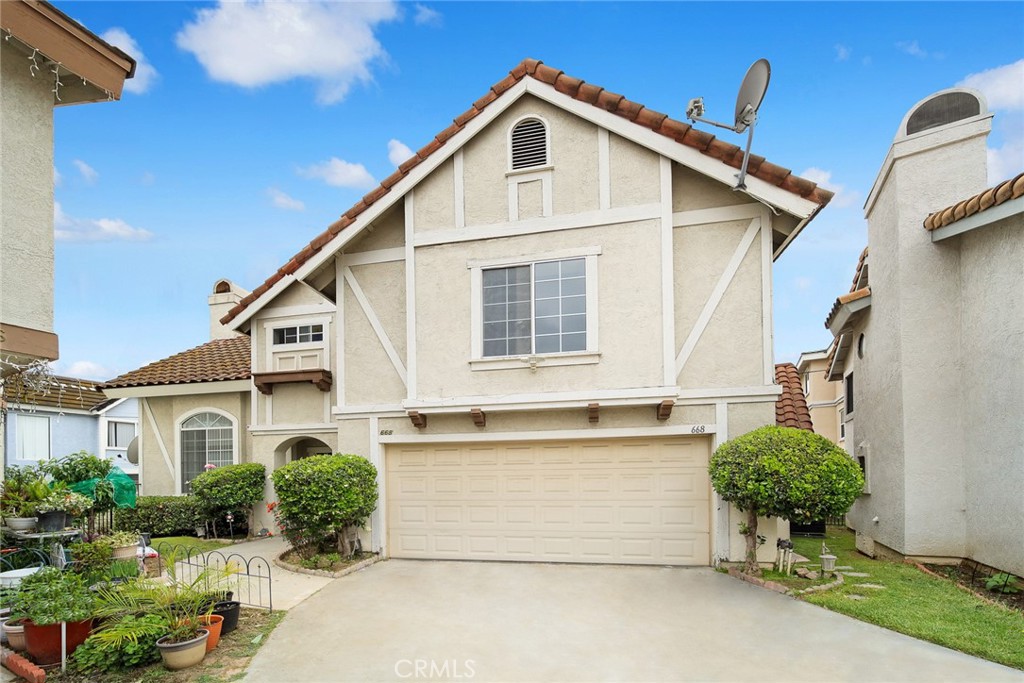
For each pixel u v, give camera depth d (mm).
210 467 14453
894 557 9758
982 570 8398
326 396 13695
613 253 9523
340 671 5621
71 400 18391
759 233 9250
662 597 7746
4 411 7801
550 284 9805
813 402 20844
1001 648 5691
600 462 9828
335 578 9062
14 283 7055
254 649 6184
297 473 9461
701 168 8914
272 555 11062
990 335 8242
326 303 13977
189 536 14406
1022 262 7543
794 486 7324
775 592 7809
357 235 10789
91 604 5938
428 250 10383
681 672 5488
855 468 7648
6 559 7715
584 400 9359
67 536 8266
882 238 10523
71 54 7453
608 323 9461
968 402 8797
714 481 8281
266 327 14367
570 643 6258
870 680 5207
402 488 10688
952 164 9312
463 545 10305
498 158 10188
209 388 14906
